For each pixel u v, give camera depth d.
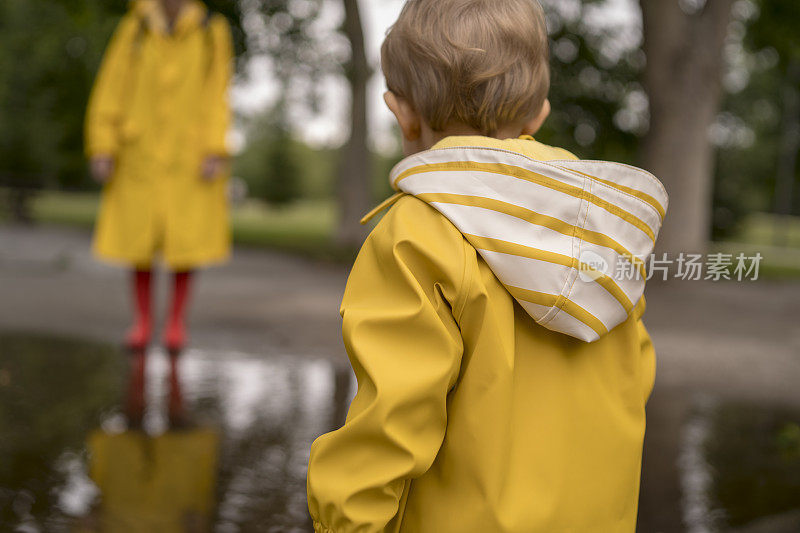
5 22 17.30
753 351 4.98
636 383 1.12
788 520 2.22
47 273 7.46
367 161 13.80
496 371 1.00
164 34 3.97
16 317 4.96
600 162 1.04
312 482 1.00
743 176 21.61
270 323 5.21
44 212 20.20
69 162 21.45
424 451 0.97
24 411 2.98
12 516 2.03
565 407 1.06
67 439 2.67
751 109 21.23
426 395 0.97
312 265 9.95
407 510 1.05
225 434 2.79
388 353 0.99
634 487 1.10
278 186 37.91
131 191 4.00
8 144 16.17
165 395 3.29
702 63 9.37
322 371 3.85
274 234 17.41
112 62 3.95
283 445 2.69
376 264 1.06
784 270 14.33
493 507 0.99
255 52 13.33
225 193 4.17
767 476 2.63
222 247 4.16
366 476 0.97
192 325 5.00
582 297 1.01
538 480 1.02
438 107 1.14
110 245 4.05
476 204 1.01
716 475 2.64
